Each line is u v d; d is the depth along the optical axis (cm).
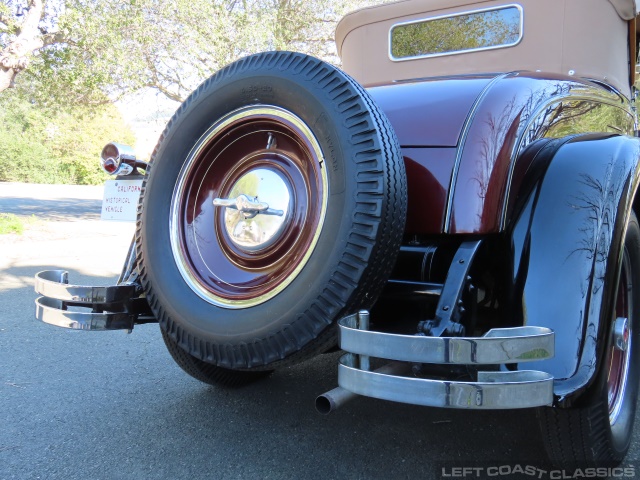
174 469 213
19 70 847
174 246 212
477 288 190
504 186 193
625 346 185
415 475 208
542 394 144
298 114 187
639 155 206
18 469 211
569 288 179
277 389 293
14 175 3069
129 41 930
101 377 309
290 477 207
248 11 984
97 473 209
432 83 234
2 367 322
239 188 207
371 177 167
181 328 195
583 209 189
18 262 667
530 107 215
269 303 175
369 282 166
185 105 222
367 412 264
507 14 324
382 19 359
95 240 876
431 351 141
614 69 342
